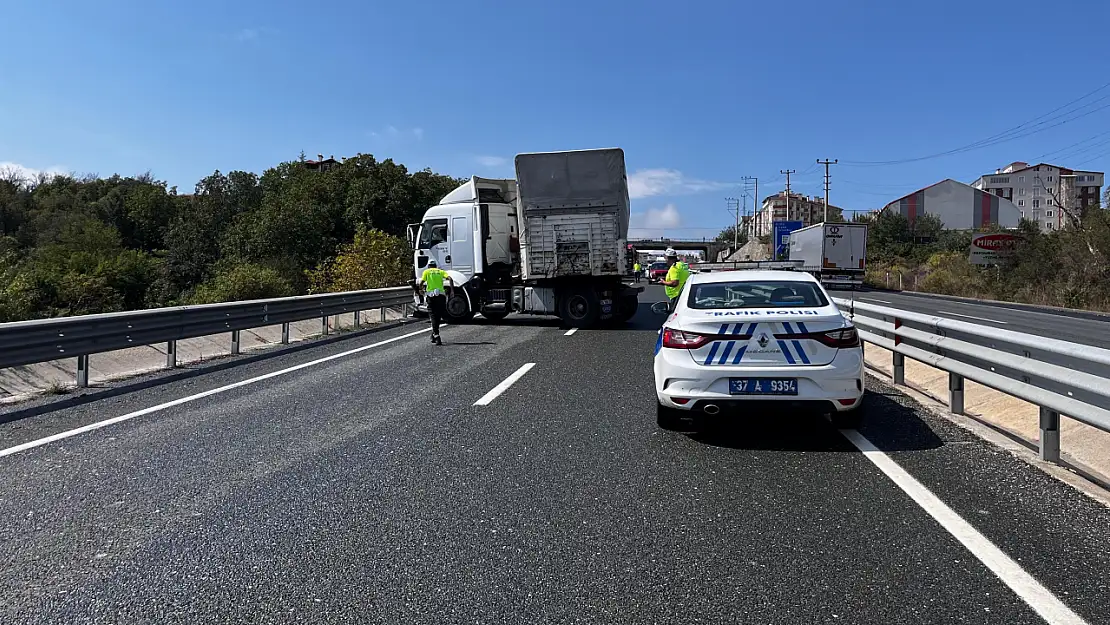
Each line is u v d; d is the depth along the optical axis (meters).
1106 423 4.42
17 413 7.35
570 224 17.03
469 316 18.53
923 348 7.72
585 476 5.11
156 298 52.41
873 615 3.06
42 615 3.15
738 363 5.84
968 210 99.56
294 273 53.91
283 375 9.83
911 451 5.70
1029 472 5.10
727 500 4.57
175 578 3.51
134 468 5.36
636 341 14.18
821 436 6.22
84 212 72.44
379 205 59.91
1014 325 17.83
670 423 6.41
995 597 3.21
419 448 5.90
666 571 3.53
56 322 8.35
